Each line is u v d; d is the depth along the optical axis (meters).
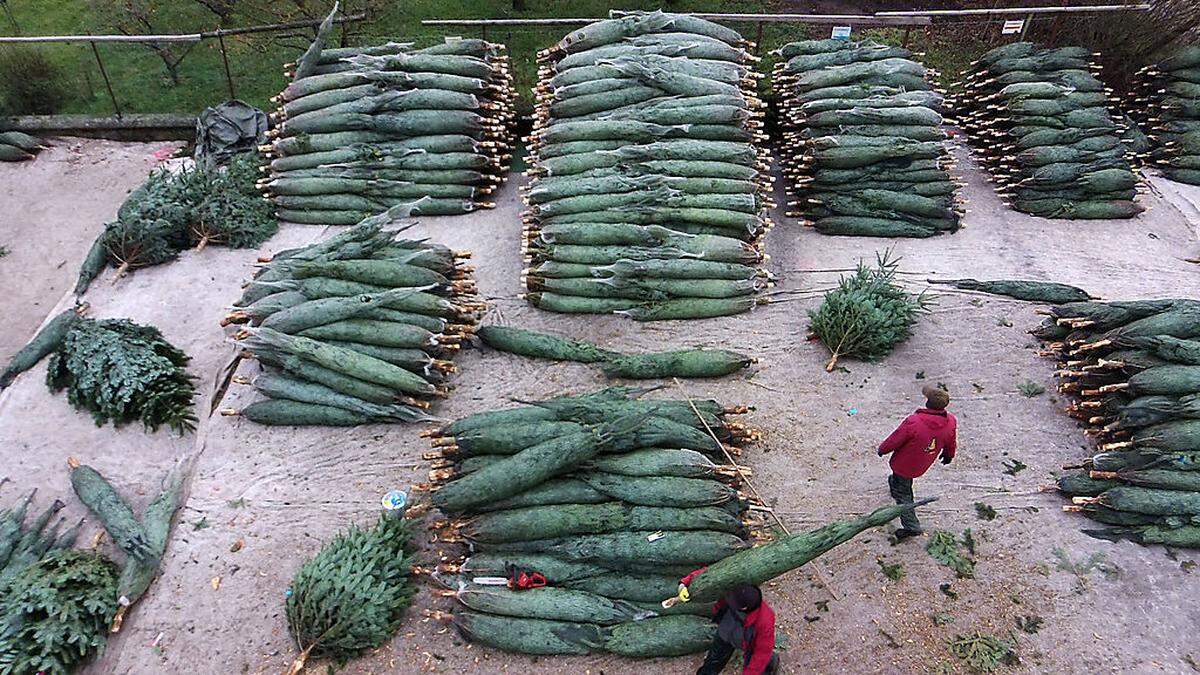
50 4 21.19
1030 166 15.74
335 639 8.40
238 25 20.41
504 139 16.78
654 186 13.98
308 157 15.27
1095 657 8.61
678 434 9.95
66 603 8.75
